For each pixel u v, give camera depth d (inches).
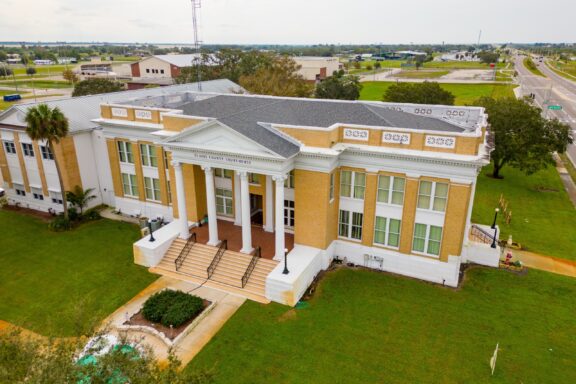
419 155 983.6
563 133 1779.0
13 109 1460.4
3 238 1342.3
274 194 1214.9
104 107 1402.6
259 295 1024.2
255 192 1243.8
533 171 1797.5
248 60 3393.2
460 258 1092.5
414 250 1098.1
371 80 5954.7
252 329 905.5
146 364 520.7
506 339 875.4
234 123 1059.3
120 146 1434.5
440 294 1027.9
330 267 1156.5
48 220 1478.8
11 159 1561.3
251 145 1007.0
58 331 890.7
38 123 1248.8
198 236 1245.1
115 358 496.7
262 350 844.0
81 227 1412.4
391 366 803.4
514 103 1854.1
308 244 1135.0
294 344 860.0
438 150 989.8
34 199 1572.3
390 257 1117.7
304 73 5216.5
